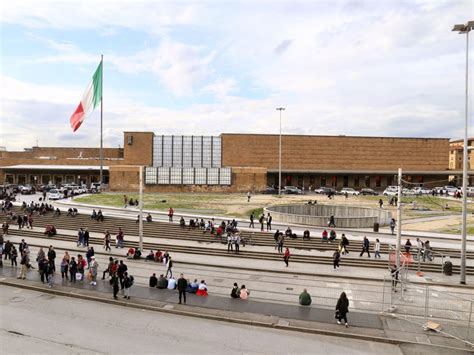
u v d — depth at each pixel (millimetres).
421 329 17547
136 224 40750
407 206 59438
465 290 24094
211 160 91125
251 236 35469
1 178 92125
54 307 19531
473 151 123688
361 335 16703
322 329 17281
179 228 39188
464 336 16797
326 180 94188
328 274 26188
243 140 91812
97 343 15305
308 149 93875
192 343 15617
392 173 91500
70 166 95062
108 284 23156
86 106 57969
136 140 88938
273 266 28172
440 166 97500
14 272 25219
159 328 17125
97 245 34281
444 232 40188
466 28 24406
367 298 21734
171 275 23859
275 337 16562
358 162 95188
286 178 93125
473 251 32125
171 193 75375
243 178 78312
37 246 33469
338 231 39812
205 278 25031
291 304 20422
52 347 14812
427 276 26953
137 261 29188
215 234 37156
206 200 62875
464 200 25141
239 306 19891
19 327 16781
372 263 29016
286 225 42312
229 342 15852
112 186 76250
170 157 89875
